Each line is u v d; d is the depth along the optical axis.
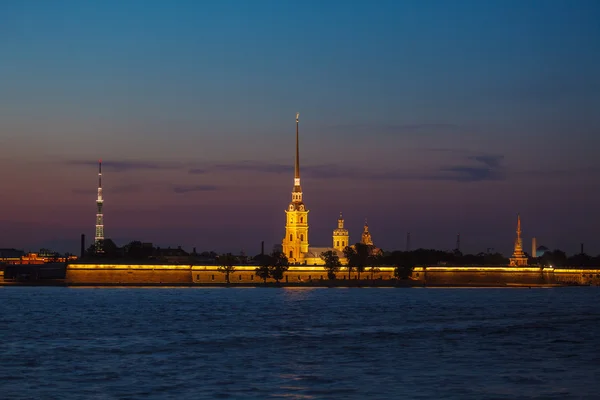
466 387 155.88
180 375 167.62
